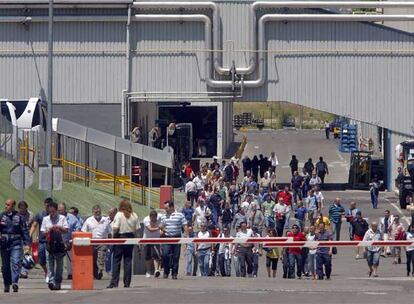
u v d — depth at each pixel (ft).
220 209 402.52
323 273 286.66
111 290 215.10
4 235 209.05
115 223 220.64
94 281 244.01
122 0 542.57
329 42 556.10
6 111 439.63
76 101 552.82
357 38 556.10
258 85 553.64
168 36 552.82
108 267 256.73
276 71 556.10
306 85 556.92
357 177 598.34
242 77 550.77
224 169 536.42
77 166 464.65
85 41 550.77
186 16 548.72
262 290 219.61
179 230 261.44
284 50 554.87
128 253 221.25
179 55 553.64
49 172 282.56
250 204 377.30
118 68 552.41
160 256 261.24
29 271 258.98
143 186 472.03
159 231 255.29
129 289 217.56
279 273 311.88
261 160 606.96
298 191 498.69
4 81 549.95
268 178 478.59
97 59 552.41
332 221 369.30
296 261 288.30
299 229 292.20
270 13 552.41
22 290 215.92
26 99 543.39
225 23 551.59
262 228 375.45
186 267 301.63
